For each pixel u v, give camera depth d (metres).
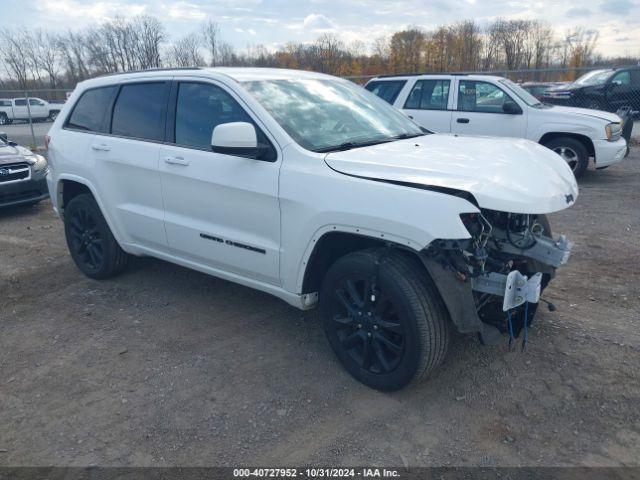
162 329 4.29
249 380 3.54
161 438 3.02
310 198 3.34
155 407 3.30
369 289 3.23
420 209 2.91
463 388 3.36
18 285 5.36
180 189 4.18
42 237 7.08
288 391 3.41
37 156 8.81
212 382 3.54
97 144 4.85
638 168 10.65
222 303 4.73
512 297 3.03
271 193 3.55
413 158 3.33
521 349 3.74
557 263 3.33
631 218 6.95
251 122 3.77
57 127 5.38
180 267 5.61
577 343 3.81
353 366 3.45
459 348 3.79
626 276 4.98
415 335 3.04
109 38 51.94
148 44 52.69
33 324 4.48
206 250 4.12
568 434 2.93
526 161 3.44
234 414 3.20
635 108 16.00
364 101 4.52
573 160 9.29
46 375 3.71
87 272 5.36
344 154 3.45
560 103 16.92
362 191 3.13
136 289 5.09
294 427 3.07
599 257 5.52
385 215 3.00
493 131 9.41
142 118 4.57
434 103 9.85
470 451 2.83
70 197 5.51
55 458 2.90
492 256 3.34
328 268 3.64
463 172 3.08
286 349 3.91
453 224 2.82
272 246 3.66
